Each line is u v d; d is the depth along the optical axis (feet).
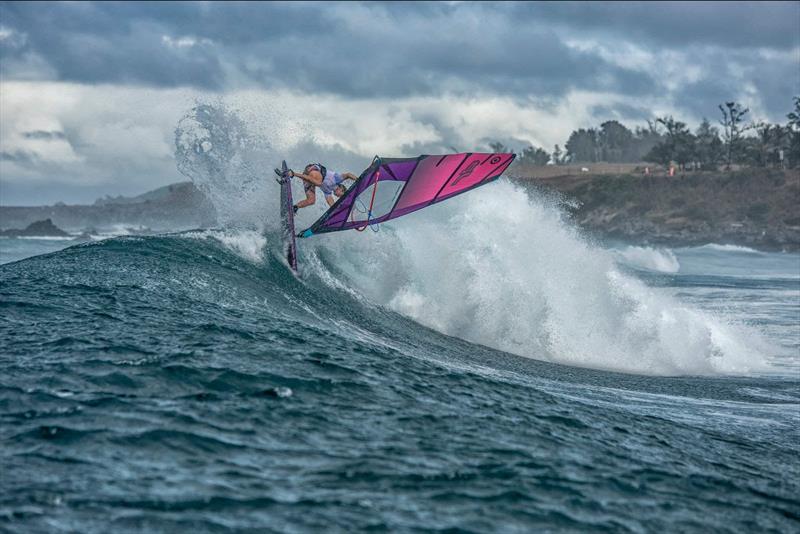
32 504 61.31
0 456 69.72
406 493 69.10
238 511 62.75
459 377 118.21
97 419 79.61
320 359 111.86
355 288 188.44
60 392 86.94
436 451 80.94
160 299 136.56
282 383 97.45
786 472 92.58
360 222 173.47
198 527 59.67
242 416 84.74
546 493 72.43
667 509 73.00
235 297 148.36
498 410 100.78
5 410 80.94
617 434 98.68
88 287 139.54
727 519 72.69
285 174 180.24
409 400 98.89
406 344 153.69
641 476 81.61
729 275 541.34
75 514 60.29
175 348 106.83
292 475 70.90
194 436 77.46
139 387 90.53
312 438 80.89
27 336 109.09
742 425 119.34
